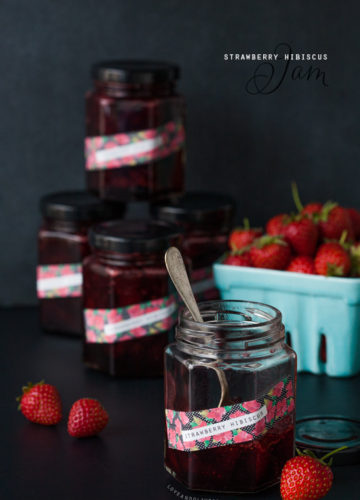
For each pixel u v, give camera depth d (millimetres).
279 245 1522
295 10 1860
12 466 1186
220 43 1882
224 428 1056
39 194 1958
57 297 1761
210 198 1817
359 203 1977
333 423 1271
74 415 1260
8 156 1932
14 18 1856
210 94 1907
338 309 1470
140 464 1188
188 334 1068
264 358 1064
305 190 1969
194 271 1745
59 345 1724
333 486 1100
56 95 1906
